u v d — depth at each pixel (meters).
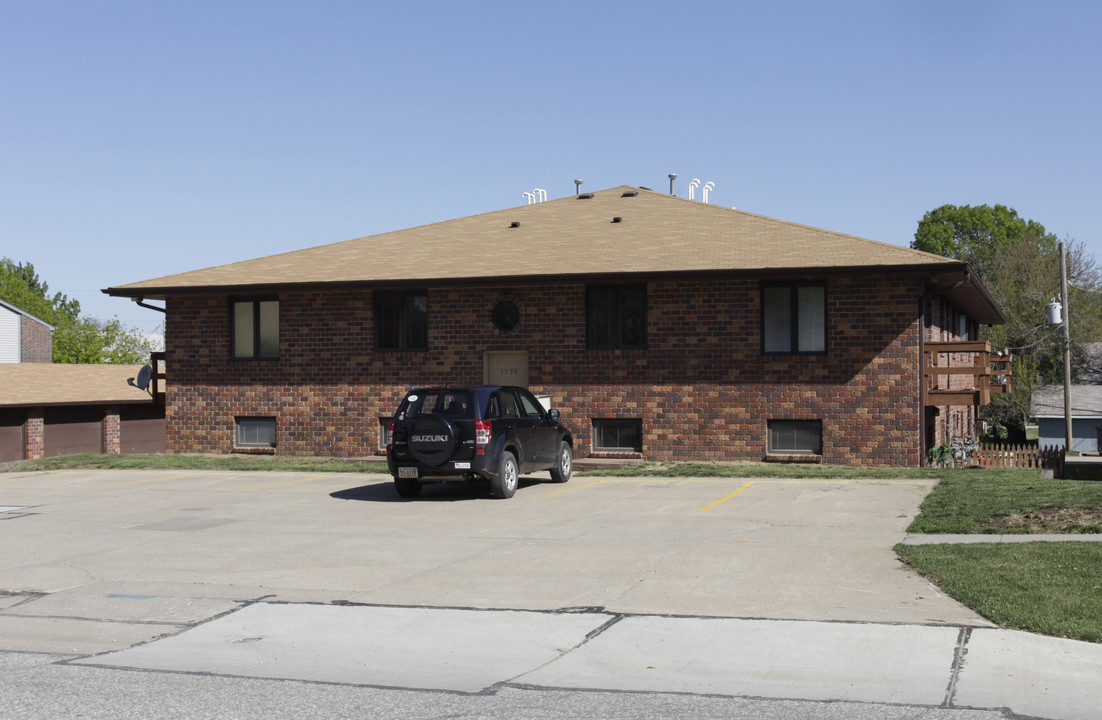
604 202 30.06
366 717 6.21
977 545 11.11
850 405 21.73
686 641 7.89
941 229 72.38
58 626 8.83
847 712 6.22
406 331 24.97
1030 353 52.88
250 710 6.37
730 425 22.52
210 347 26.28
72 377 35.75
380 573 10.73
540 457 18.17
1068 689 6.59
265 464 22.97
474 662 7.54
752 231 25.05
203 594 9.95
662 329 22.95
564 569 10.66
